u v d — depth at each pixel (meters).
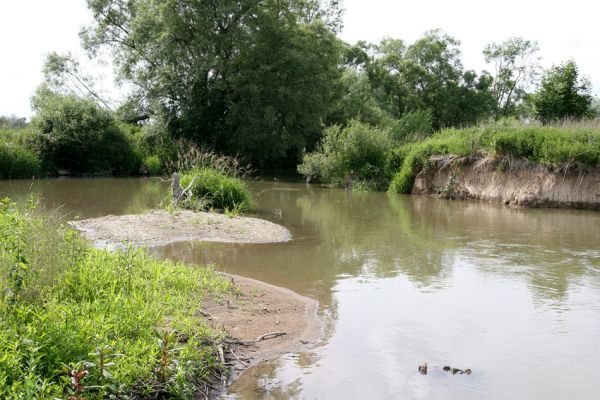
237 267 10.84
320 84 37.50
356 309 8.25
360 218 18.09
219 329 6.84
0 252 6.48
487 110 60.66
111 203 19.45
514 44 64.19
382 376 5.96
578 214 19.47
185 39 34.88
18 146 28.45
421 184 25.52
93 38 37.34
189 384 5.29
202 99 35.94
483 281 10.02
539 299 8.90
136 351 5.40
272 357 6.38
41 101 36.81
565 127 23.28
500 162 22.70
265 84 36.09
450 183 24.19
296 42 37.25
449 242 13.92
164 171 33.97
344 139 29.39
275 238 13.92
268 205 21.08
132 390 4.95
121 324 5.90
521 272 10.73
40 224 7.46
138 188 25.19
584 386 5.79
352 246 13.27
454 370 6.07
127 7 37.00
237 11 34.97
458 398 5.51
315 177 31.22
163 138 35.41
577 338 7.17
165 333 5.48
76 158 31.38
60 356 4.91
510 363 6.35
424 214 19.20
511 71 65.31
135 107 36.59
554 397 5.55
